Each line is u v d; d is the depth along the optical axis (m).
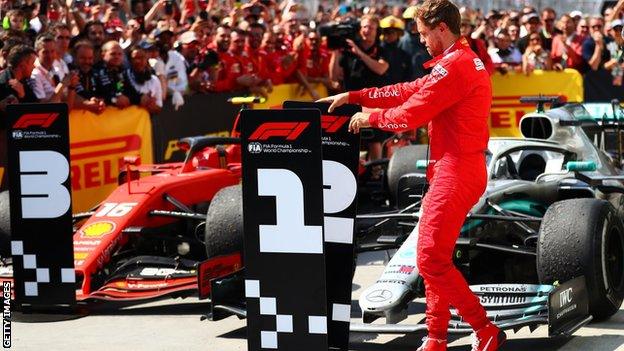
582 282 14.87
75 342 15.36
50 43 23.86
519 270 18.50
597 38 38.28
